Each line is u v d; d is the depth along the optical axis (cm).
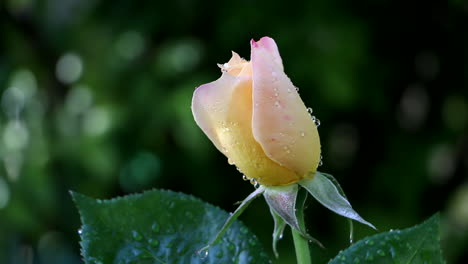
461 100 120
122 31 119
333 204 41
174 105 111
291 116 41
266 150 41
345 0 110
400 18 114
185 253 43
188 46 114
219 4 113
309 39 109
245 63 41
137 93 116
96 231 43
